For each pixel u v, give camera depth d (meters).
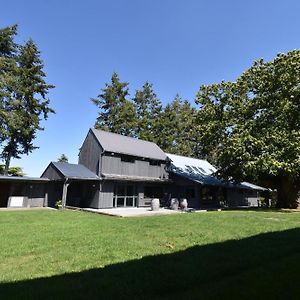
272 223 14.59
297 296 4.59
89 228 13.42
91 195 27.70
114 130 50.81
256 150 25.72
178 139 58.12
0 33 35.16
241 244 9.51
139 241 10.27
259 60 29.09
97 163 28.27
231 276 6.08
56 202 27.33
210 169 39.91
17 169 41.78
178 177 32.66
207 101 30.94
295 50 26.50
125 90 53.50
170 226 13.77
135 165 30.52
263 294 4.72
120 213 22.20
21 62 39.00
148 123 57.03
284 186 29.78
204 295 4.82
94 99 52.69
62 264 7.42
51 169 28.41
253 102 27.73
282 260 6.99
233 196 37.34
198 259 7.69
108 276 6.30
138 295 5.23
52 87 40.00
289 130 25.28
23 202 27.59
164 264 7.22
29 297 5.13
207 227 13.30
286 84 25.66
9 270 7.01
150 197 31.66
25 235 11.52
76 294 5.28
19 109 36.62
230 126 28.55
